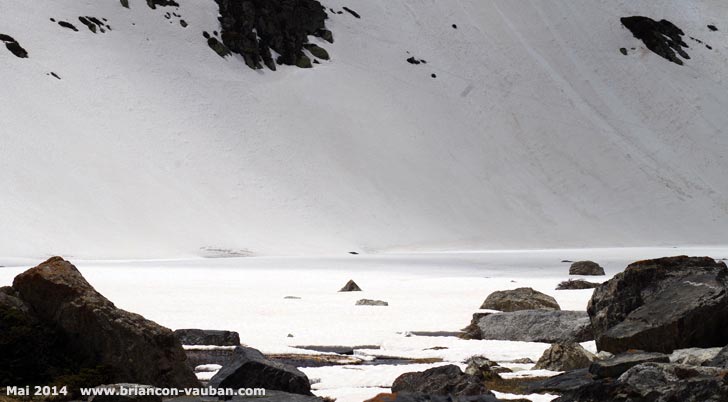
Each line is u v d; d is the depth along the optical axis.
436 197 160.75
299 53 180.00
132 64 155.38
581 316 33.12
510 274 81.69
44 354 18.47
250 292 53.97
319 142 161.12
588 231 165.62
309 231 140.12
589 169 180.75
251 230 134.75
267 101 164.88
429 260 106.12
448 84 188.88
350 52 187.62
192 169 141.50
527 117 187.50
